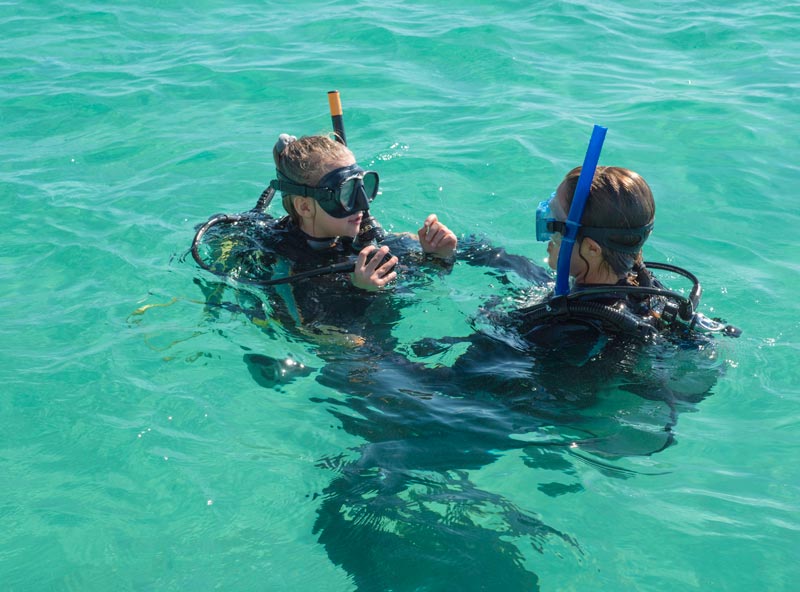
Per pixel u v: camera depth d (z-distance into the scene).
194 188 5.03
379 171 5.19
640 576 2.30
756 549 2.38
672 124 5.91
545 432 2.81
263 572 2.38
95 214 4.68
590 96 6.48
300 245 3.74
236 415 3.04
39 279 4.02
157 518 2.60
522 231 4.48
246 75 7.00
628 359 2.90
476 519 2.50
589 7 8.67
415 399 3.00
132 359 3.37
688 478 2.65
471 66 7.16
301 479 2.73
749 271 4.06
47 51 7.66
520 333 3.11
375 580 2.31
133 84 6.85
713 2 8.88
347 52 7.52
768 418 2.92
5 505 2.65
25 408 3.10
